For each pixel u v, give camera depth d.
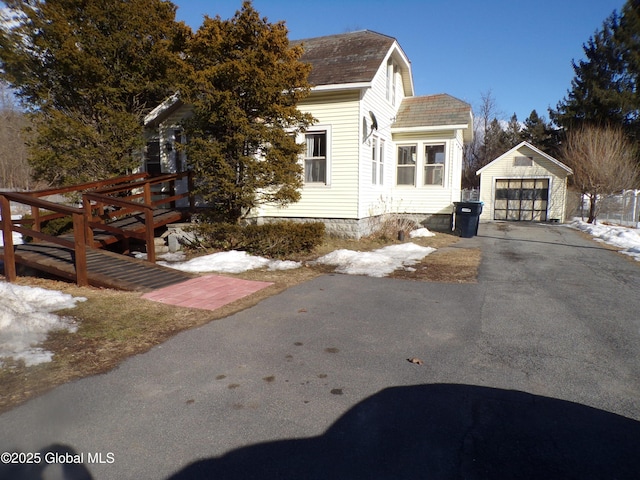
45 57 11.51
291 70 9.26
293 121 10.02
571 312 5.79
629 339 4.75
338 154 12.10
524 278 8.00
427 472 2.48
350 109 11.84
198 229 10.07
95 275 6.93
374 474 2.46
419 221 16.16
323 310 5.79
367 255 9.75
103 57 11.70
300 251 9.95
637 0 30.97
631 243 12.79
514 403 3.30
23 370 3.79
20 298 5.63
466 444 2.76
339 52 13.77
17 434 2.83
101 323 5.06
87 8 11.21
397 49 14.70
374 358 4.18
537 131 46.69
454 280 7.75
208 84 8.72
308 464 2.55
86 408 3.18
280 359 4.13
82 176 11.72
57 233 11.98
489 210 24.45
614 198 21.64
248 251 9.90
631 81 31.94
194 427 2.94
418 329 5.05
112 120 11.64
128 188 10.36
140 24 11.75
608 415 3.13
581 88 34.75
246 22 9.05
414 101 17.06
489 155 47.12
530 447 2.72
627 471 2.49
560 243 13.41
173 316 5.42
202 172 9.55
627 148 23.09
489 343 4.61
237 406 3.23
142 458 2.60
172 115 13.33
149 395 3.39
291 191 9.70
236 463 2.56
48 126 11.16
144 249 10.68
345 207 12.16
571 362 4.11
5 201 7.11
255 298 6.37
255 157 10.26
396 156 16.19
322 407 3.23
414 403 3.29
